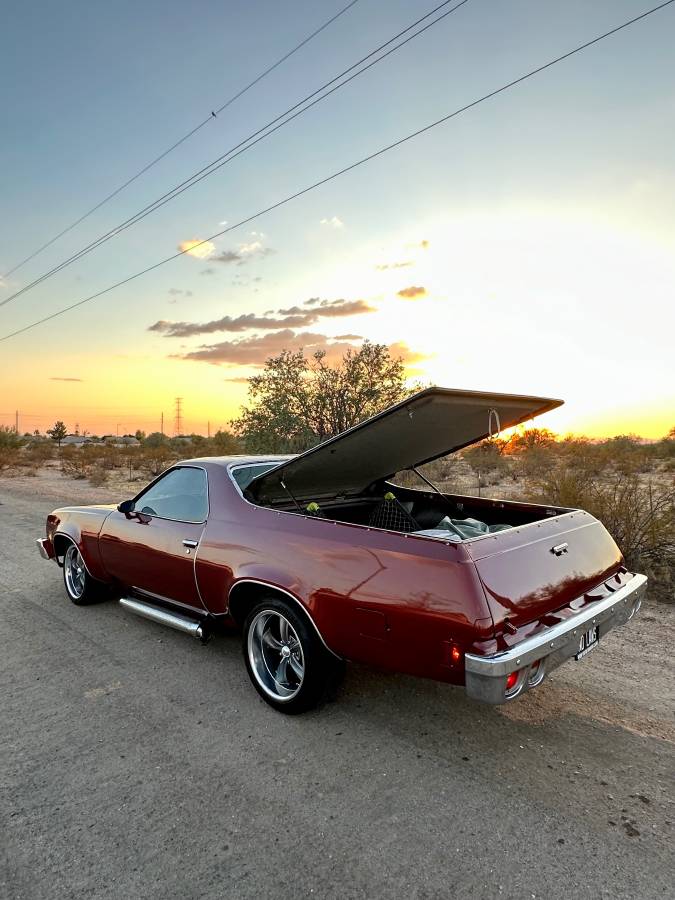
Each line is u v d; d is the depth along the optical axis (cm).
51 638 509
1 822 273
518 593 298
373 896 225
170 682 419
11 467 2755
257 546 377
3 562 798
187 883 234
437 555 297
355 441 377
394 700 386
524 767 309
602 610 336
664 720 357
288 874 237
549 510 430
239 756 323
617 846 249
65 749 334
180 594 447
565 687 403
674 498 744
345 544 333
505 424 442
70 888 232
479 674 271
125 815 275
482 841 253
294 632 355
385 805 278
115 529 513
